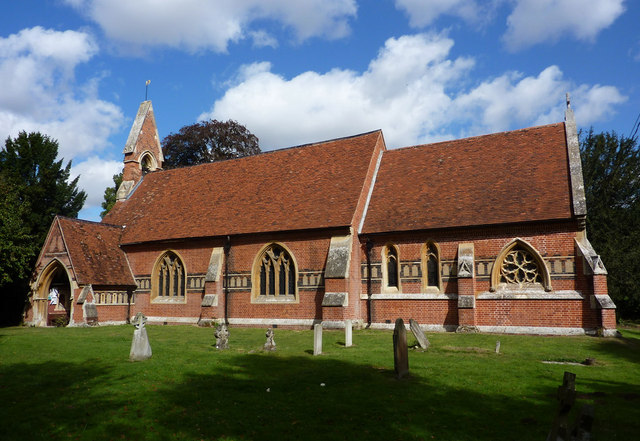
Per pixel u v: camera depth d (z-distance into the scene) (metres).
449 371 15.47
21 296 37.69
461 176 29.44
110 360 17.83
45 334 26.44
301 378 14.72
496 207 26.17
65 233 33.09
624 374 15.21
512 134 30.88
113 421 10.79
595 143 44.44
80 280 31.56
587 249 23.61
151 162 44.22
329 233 28.56
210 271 31.38
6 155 42.69
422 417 10.90
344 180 31.34
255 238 30.80
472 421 10.62
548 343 21.22
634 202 41.53
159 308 33.94
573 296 23.61
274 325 29.38
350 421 10.70
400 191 30.39
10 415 11.22
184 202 36.88
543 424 10.36
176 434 10.01
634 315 39.91
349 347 20.94
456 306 25.95
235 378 14.77
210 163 40.06
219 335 20.98
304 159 35.38
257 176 35.91
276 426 10.41
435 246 27.05
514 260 25.28
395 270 28.12
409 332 25.88
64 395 12.88
